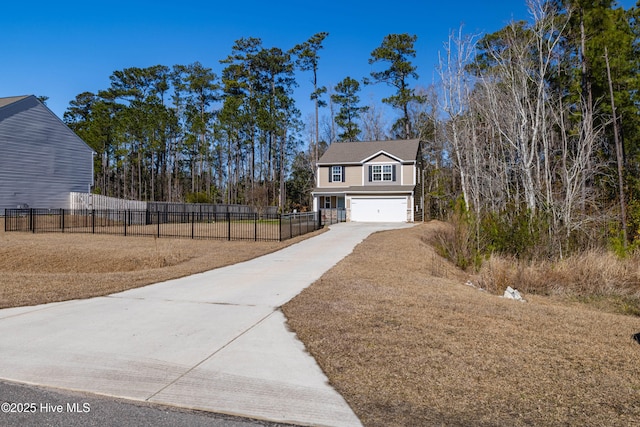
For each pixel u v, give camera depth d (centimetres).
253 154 4666
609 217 1507
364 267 1100
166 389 375
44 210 2636
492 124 2105
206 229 2281
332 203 3384
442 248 1531
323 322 576
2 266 1196
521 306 728
